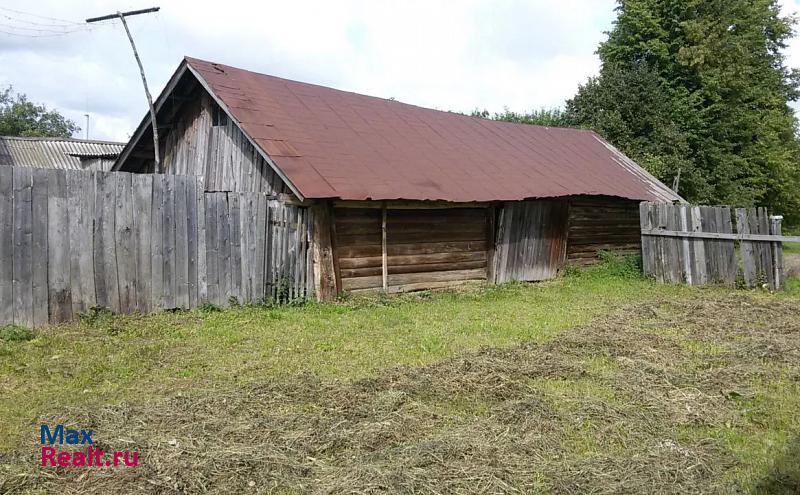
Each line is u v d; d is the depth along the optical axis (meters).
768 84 31.19
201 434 4.67
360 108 14.61
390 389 5.83
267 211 10.29
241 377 6.33
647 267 14.75
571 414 5.22
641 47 29.14
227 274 9.84
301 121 12.24
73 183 8.23
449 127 16.36
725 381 6.22
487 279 13.93
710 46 27.39
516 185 14.06
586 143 20.61
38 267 7.90
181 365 6.68
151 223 9.03
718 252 13.38
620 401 5.67
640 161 25.55
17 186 7.70
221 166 12.66
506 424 5.01
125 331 8.00
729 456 4.53
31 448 4.46
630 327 8.89
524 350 7.40
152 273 9.05
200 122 13.32
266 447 4.44
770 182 30.92
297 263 10.45
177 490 3.85
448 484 3.92
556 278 15.39
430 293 12.16
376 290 11.66
